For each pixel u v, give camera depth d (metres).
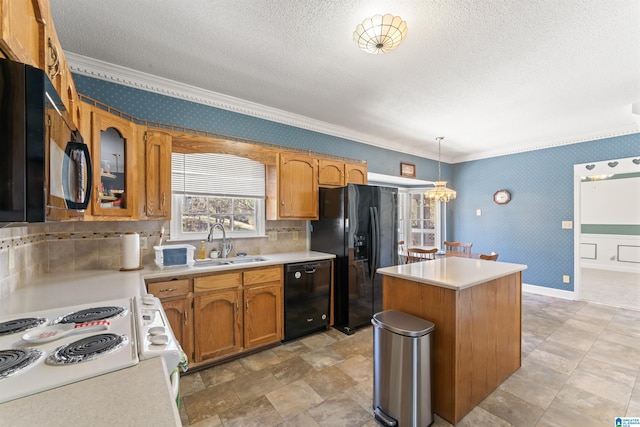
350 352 2.58
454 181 5.69
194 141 2.53
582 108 3.09
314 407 1.84
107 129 1.98
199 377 2.16
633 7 1.58
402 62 2.20
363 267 3.17
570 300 4.14
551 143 4.37
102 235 2.29
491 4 1.58
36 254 1.92
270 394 1.97
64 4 1.59
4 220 0.69
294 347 2.68
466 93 2.74
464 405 1.76
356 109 3.17
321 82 2.54
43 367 0.78
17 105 0.70
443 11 1.64
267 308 2.62
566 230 4.26
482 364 1.92
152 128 2.29
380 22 1.61
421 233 5.79
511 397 1.95
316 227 3.46
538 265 4.54
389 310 2.00
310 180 3.24
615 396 1.93
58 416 0.60
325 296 3.05
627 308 3.78
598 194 6.52
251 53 2.09
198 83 2.58
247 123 3.07
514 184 4.82
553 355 2.52
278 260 2.73
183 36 1.89
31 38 0.88
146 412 0.62
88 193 1.20
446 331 1.75
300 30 1.83
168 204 2.35
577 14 1.65
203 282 2.26
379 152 4.43
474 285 1.81
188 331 2.19
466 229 5.49
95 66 2.21
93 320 1.10
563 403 1.87
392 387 1.67
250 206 3.14
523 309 3.74
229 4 1.60
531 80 2.46
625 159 3.73
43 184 0.73
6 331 1.00
